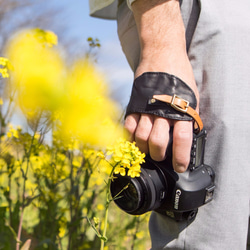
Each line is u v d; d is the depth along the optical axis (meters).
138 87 1.04
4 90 1.25
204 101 1.17
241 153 1.15
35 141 1.92
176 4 1.08
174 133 1.00
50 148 2.11
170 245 1.20
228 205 1.15
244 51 1.17
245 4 1.22
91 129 1.19
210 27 1.16
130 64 1.39
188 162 1.02
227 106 1.14
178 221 1.18
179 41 1.06
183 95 1.00
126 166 0.95
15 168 2.10
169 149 1.03
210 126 1.16
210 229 1.15
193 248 1.17
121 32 1.38
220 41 1.15
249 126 1.16
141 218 2.71
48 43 1.57
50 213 2.15
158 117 1.00
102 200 2.95
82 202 2.53
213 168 1.17
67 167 2.67
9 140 1.90
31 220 2.52
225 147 1.14
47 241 1.87
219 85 1.15
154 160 1.08
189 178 1.08
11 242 2.02
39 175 2.14
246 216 1.18
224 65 1.15
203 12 1.17
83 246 2.23
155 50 1.05
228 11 1.17
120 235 2.47
